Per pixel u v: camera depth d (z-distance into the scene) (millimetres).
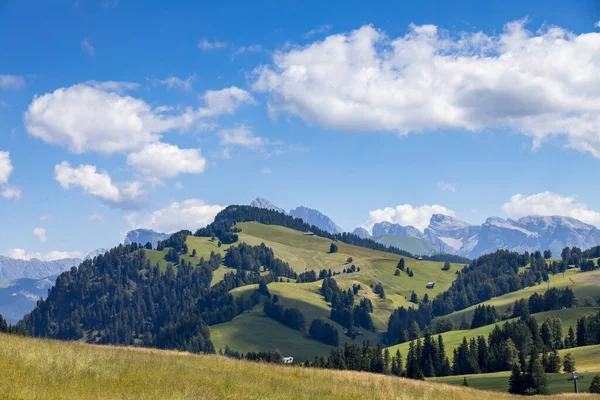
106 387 22812
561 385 128500
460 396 38719
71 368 25734
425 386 42625
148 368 29578
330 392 30297
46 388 21047
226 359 41625
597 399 56031
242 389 27141
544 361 162375
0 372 22578
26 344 30984
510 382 127312
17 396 19562
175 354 42156
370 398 30234
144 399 21328
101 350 35344
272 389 28703
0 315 116125
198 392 24234
